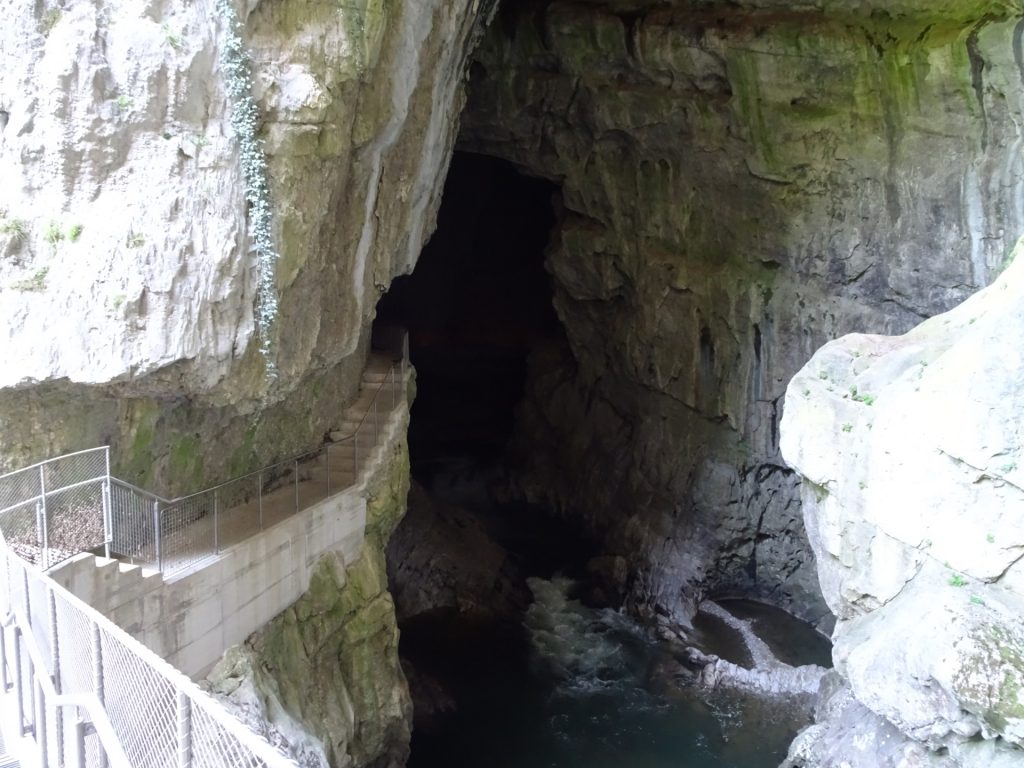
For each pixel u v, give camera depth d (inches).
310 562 573.3
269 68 447.8
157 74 410.3
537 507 1127.6
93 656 243.1
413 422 1309.1
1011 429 434.0
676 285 953.5
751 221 888.3
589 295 1071.0
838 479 550.6
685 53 860.0
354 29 479.5
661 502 976.9
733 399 914.7
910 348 542.3
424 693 767.1
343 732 554.3
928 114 742.5
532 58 958.4
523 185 1364.4
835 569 566.3
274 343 478.6
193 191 424.2
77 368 399.5
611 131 962.1
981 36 685.9
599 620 900.6
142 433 463.5
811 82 800.9
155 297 414.9
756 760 703.1
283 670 533.6
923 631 451.8
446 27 636.1
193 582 460.8
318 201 494.0
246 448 568.7
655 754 709.9
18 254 392.2
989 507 446.6
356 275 599.5
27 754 271.4
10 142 390.0
